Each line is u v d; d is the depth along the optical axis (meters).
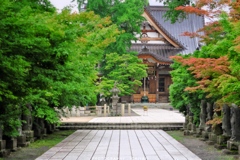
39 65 9.48
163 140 17.05
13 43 7.97
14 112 10.77
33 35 8.30
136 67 40.69
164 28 52.22
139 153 13.08
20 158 12.44
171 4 21.23
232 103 12.98
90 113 34.12
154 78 52.38
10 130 12.65
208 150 14.18
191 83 18.27
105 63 44.59
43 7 10.22
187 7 14.15
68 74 10.23
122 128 23.77
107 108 36.19
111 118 30.53
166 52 50.56
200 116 18.23
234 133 13.11
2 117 10.52
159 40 50.81
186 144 16.02
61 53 9.14
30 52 8.56
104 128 23.73
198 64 12.78
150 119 29.14
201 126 17.80
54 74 9.62
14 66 8.02
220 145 14.30
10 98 9.09
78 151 13.61
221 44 11.31
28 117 16.06
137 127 23.78
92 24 15.29
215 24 14.36
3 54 8.08
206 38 15.14
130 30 45.34
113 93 34.88
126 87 39.94
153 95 52.38
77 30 9.88
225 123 13.87
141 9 46.41
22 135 15.16
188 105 20.91
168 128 23.66
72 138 18.00
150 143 15.95
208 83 13.74
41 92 12.73
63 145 15.33
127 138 17.94
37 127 17.84
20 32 7.99
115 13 43.84
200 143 16.30
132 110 43.69
